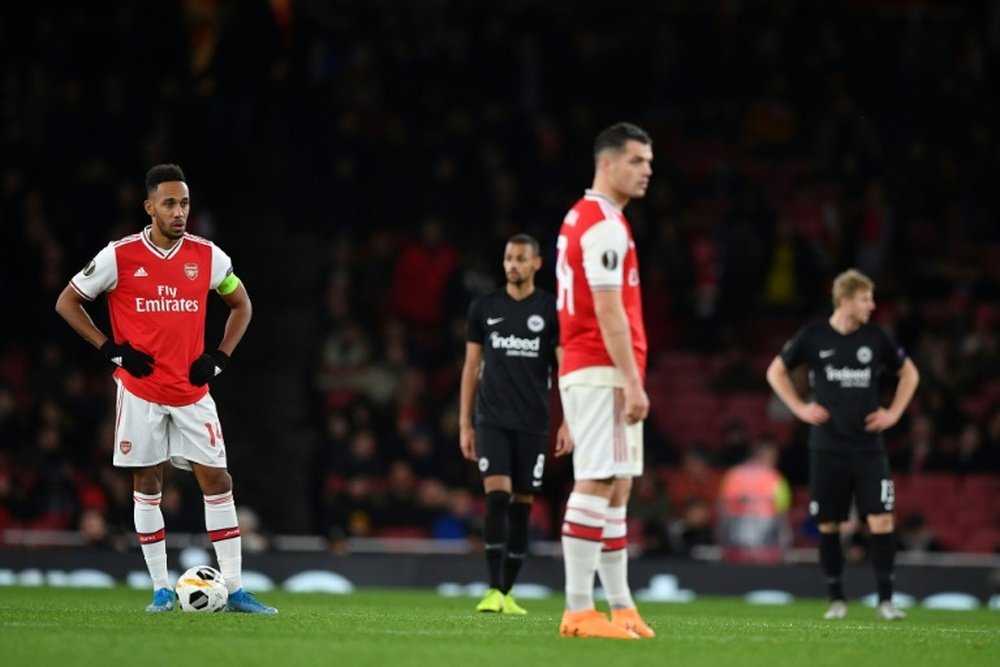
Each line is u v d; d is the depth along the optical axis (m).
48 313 73.00
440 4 92.88
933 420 71.38
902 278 81.19
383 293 78.44
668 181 84.94
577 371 25.00
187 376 30.11
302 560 54.91
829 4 94.12
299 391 77.19
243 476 73.88
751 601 53.28
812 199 86.69
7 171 78.50
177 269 30.02
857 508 39.78
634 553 60.88
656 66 88.88
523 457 37.03
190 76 79.56
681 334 79.38
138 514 30.73
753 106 91.44
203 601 30.20
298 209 80.25
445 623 29.22
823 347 39.78
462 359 73.69
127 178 78.25
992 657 23.83
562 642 23.95
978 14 93.38
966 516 69.94
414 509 62.94
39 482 63.59
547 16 90.31
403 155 82.25
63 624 26.48
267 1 78.50
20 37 81.56
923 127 87.88
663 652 22.77
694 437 76.88
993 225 86.19
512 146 82.94
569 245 25.23
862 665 22.12
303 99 82.75
